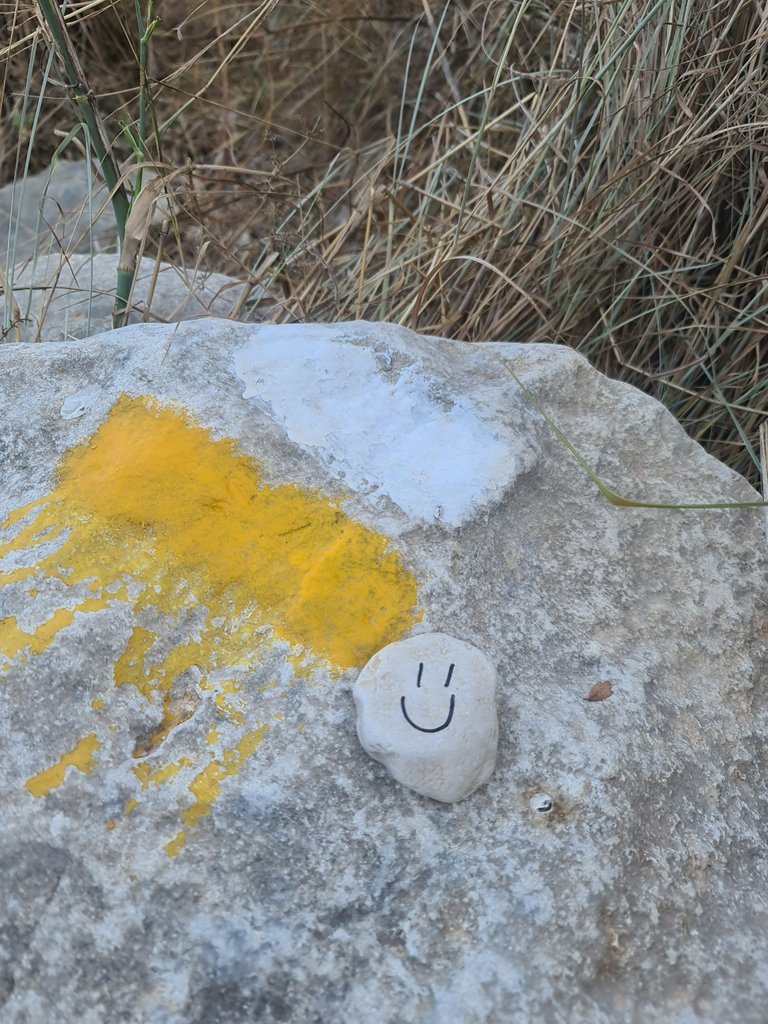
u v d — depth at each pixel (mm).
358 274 699
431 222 780
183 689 364
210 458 409
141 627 370
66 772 339
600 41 687
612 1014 313
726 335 642
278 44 996
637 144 674
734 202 698
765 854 365
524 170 695
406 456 421
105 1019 302
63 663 359
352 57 979
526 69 802
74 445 422
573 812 346
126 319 580
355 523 398
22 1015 301
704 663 409
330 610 377
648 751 368
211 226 852
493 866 334
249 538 392
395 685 350
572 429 463
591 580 417
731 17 633
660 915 335
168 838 331
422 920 324
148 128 947
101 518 392
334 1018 307
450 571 392
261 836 335
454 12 893
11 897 317
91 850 326
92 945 312
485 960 317
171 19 967
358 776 348
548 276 658
